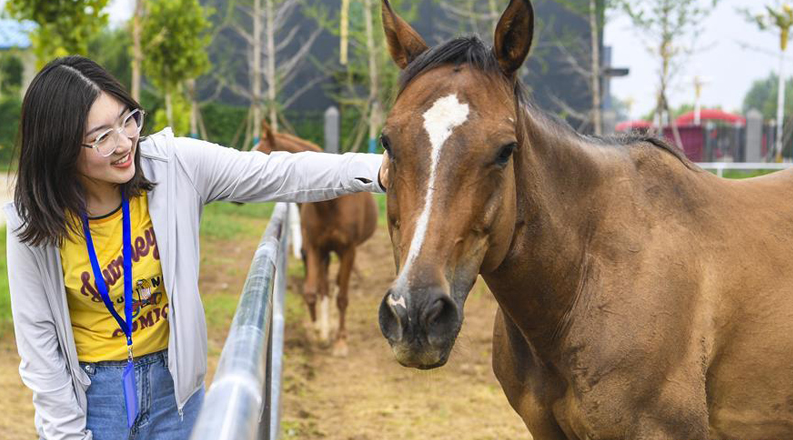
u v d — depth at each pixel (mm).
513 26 2072
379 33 19438
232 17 21062
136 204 2051
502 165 1938
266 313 1727
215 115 22422
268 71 21203
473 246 1922
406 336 1740
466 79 1979
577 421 2369
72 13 8227
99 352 2057
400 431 4461
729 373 2445
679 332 2279
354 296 8352
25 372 1965
